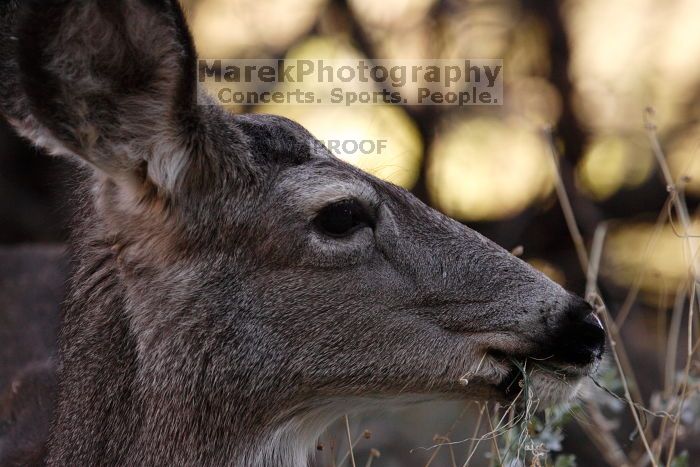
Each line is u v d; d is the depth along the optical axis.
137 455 9.32
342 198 9.31
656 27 20.70
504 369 9.50
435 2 19.47
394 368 9.41
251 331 9.28
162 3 8.64
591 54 20.55
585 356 9.52
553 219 19.28
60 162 10.91
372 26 19.48
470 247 9.59
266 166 9.39
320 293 9.30
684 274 18.66
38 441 11.34
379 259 9.43
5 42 9.16
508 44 19.70
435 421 14.68
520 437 9.58
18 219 19.31
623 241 19.81
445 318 9.45
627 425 14.91
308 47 19.53
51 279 14.61
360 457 14.42
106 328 9.48
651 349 17.42
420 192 18.94
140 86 8.90
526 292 9.48
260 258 9.29
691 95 20.31
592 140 19.94
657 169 19.83
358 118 18.83
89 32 8.52
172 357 9.27
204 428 9.29
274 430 9.49
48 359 13.03
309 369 9.34
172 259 9.32
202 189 9.26
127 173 9.12
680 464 10.99
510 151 19.61
